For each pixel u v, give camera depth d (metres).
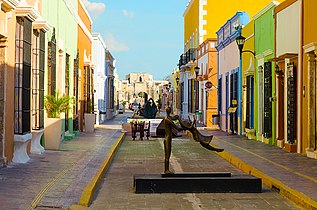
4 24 11.07
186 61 43.84
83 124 26.91
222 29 29.08
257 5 36.00
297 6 15.74
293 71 15.95
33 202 8.02
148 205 8.66
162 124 13.16
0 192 8.70
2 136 11.29
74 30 23.17
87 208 8.30
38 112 14.16
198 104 38.41
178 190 9.75
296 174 11.33
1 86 11.20
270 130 19.05
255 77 21.36
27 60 12.60
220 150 10.38
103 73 42.62
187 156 16.80
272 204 8.77
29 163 12.44
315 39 14.21
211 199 9.18
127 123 28.02
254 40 21.45
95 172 11.63
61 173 11.13
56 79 17.89
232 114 25.31
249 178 9.90
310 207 8.04
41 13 14.96
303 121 15.27
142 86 106.06
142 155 16.95
